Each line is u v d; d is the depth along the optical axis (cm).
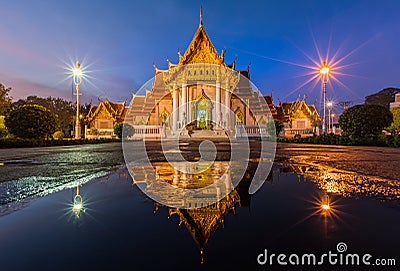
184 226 172
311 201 241
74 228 166
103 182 355
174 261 118
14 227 168
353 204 228
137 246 137
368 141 1513
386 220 181
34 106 1677
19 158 777
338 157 757
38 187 318
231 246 138
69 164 598
